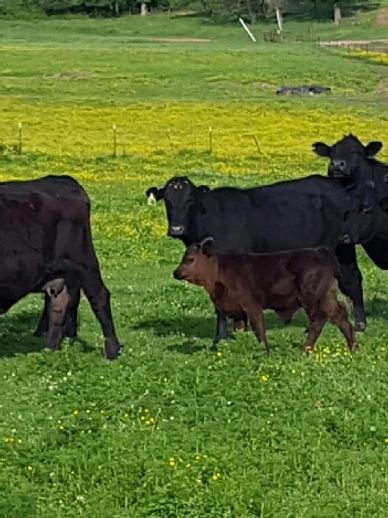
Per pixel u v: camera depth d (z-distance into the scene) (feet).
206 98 241.96
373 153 64.44
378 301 69.15
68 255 52.44
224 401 43.01
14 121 189.78
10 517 32.71
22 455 37.50
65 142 165.99
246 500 33.55
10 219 50.75
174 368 48.57
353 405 42.39
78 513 33.09
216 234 58.59
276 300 52.06
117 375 48.14
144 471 35.65
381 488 35.22
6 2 522.06
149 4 522.06
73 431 39.86
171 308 65.82
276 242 59.47
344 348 52.95
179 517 32.68
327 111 211.00
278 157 153.79
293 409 42.22
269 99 240.32
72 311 55.98
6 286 50.72
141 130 182.60
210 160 150.00
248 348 52.90
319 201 61.00
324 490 34.99
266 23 471.62
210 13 504.02
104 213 103.09
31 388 46.80
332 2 474.49
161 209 106.11
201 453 37.14
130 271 79.66
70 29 473.26
